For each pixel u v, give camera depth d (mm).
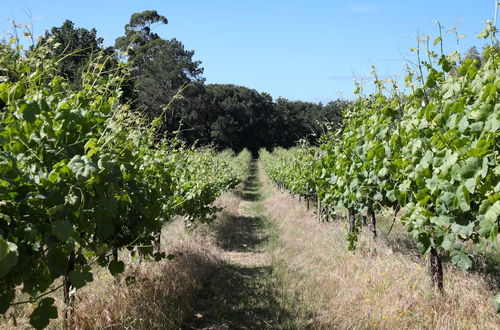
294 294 5660
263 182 30156
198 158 10383
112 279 5164
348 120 7129
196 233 9023
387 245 7051
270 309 5184
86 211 2984
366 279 5465
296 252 8078
